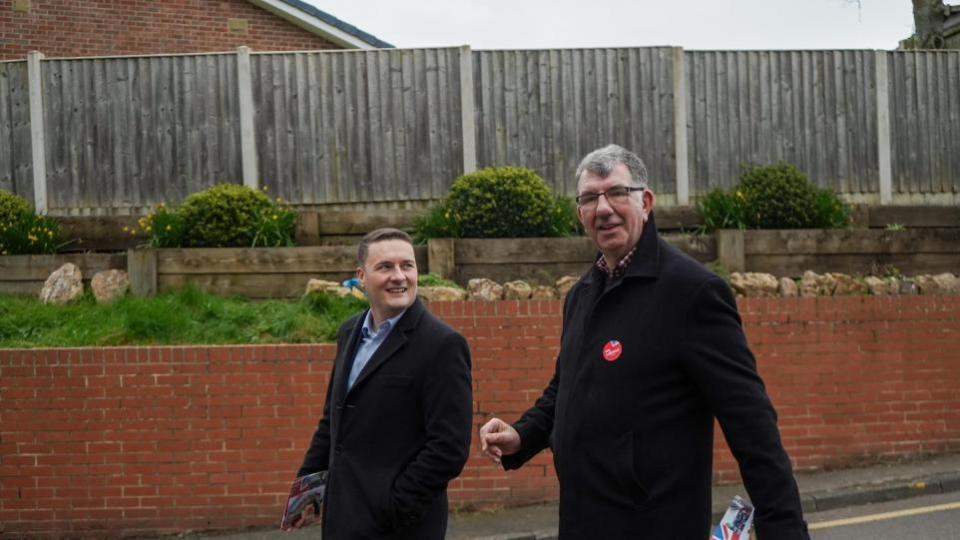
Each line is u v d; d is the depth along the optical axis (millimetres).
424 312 3803
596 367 2947
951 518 6781
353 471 3617
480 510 7160
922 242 8844
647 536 2797
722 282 2881
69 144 9633
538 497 7234
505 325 7320
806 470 7812
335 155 9703
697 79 9906
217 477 6902
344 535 3545
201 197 8594
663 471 2809
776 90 9977
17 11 12625
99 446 6867
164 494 6875
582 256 8398
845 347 7934
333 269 8266
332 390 3932
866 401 7949
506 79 9766
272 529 6875
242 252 8242
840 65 10039
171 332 7418
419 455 3578
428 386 3631
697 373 2805
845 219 9141
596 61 9820
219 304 7805
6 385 6863
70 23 12828
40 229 8750
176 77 9672
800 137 9977
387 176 9703
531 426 3412
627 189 2982
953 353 8133
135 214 9609
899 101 10125
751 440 2711
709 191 9859
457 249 8359
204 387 6934
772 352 7820
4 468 6832
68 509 6832
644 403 2846
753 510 2758
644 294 2930
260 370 6969
